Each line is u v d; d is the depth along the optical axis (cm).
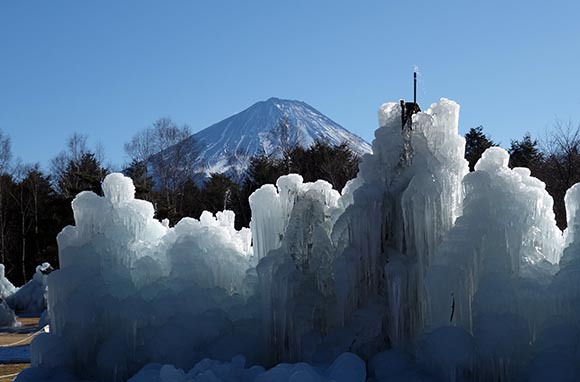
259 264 954
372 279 906
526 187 855
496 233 834
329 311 941
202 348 957
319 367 836
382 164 956
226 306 1023
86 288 1019
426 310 872
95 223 1112
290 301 937
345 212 929
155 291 1039
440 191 877
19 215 4631
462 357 775
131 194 1159
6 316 2628
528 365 793
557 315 809
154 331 980
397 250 911
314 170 4147
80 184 3538
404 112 954
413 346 861
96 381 973
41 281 3456
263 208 1060
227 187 4425
